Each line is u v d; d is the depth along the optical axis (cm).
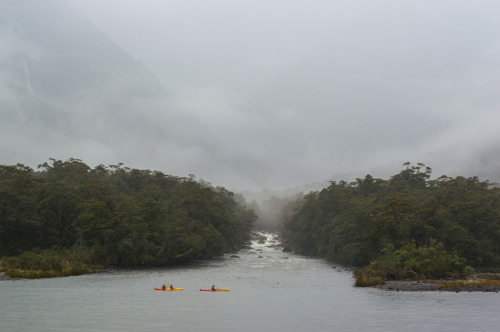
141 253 8525
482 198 8556
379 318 3594
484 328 3234
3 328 3120
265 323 3406
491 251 7919
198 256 10825
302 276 7344
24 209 8369
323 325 3347
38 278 6272
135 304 4184
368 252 8631
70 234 8925
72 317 3506
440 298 4678
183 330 3145
